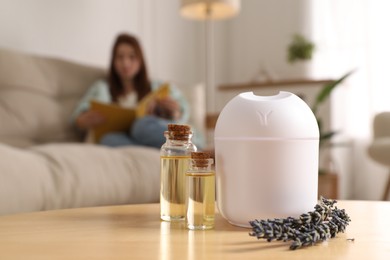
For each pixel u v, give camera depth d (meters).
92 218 0.67
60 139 2.13
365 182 3.21
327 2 3.24
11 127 1.96
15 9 2.43
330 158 2.79
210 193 0.59
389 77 3.04
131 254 0.45
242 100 0.60
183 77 3.39
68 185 1.23
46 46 2.56
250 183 0.58
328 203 0.59
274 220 0.50
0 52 2.07
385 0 3.05
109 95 2.33
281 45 3.42
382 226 0.62
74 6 2.69
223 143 0.60
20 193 1.09
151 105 2.09
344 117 3.18
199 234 0.56
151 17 3.15
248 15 3.56
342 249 0.48
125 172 1.41
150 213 0.73
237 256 0.45
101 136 2.05
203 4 2.80
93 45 2.79
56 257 0.44
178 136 0.65
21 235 0.55
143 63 2.43
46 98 2.14
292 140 0.58
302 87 2.78
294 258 0.44
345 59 3.18
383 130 2.24
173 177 0.65
